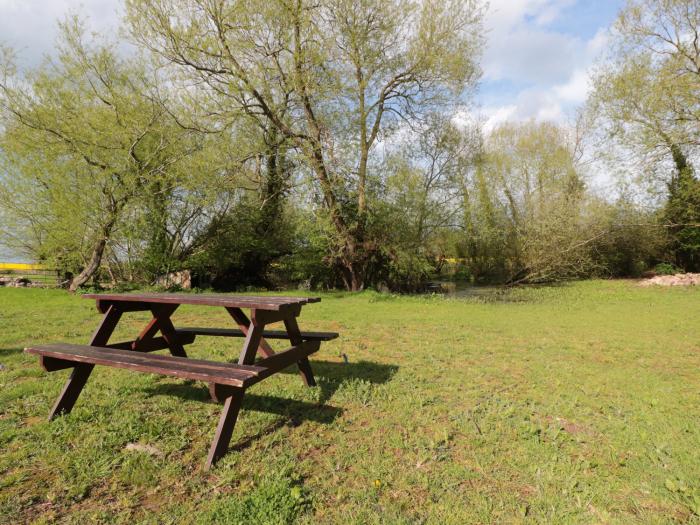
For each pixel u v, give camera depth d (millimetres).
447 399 3844
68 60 13711
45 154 13570
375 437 3008
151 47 13172
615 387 4242
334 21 14547
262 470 2529
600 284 18859
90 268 14617
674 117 17203
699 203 19125
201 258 18078
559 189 20812
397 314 9875
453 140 17188
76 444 2824
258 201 18453
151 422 3148
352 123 14953
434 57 15125
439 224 17484
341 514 2119
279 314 3496
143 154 14992
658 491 2324
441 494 2305
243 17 12508
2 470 2492
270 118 14234
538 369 4902
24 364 4793
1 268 18703
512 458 2709
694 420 3338
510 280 20344
